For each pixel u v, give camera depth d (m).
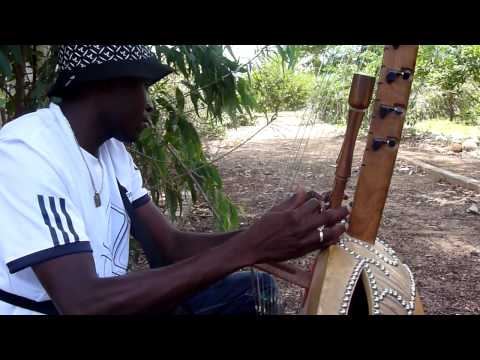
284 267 1.22
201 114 3.19
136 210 1.59
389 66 1.12
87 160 1.30
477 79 8.70
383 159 1.16
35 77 2.34
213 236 1.59
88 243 1.18
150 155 2.62
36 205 1.16
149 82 1.32
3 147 1.20
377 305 1.08
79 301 1.12
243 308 1.52
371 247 1.18
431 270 3.61
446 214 4.88
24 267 1.13
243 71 2.38
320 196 1.27
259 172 6.34
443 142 8.25
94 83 1.27
